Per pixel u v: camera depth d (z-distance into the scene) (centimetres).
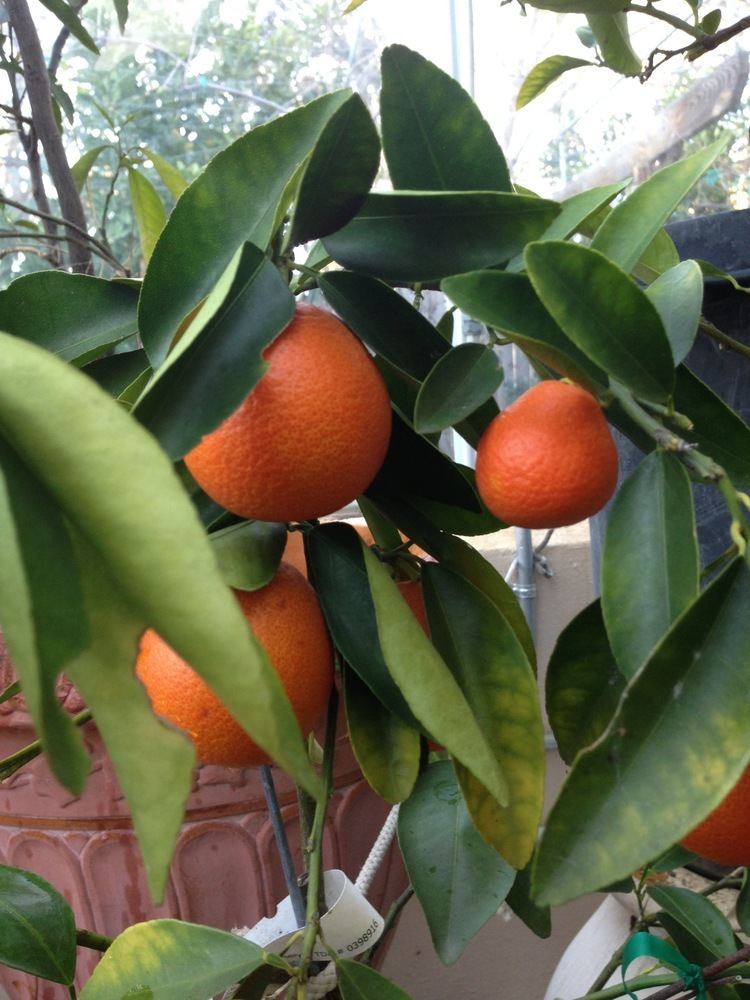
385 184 72
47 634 18
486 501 28
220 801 51
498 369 28
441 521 36
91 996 34
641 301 25
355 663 31
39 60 62
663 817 22
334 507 27
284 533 32
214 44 86
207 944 34
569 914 74
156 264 26
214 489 27
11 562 16
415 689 26
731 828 27
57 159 63
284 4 86
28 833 53
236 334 25
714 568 28
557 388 27
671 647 23
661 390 26
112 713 19
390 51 29
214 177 27
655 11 53
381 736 32
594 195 30
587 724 31
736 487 31
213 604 16
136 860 52
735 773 22
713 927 45
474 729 26
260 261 25
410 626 27
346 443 26
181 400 24
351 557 32
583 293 25
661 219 30
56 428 17
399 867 59
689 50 54
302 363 25
